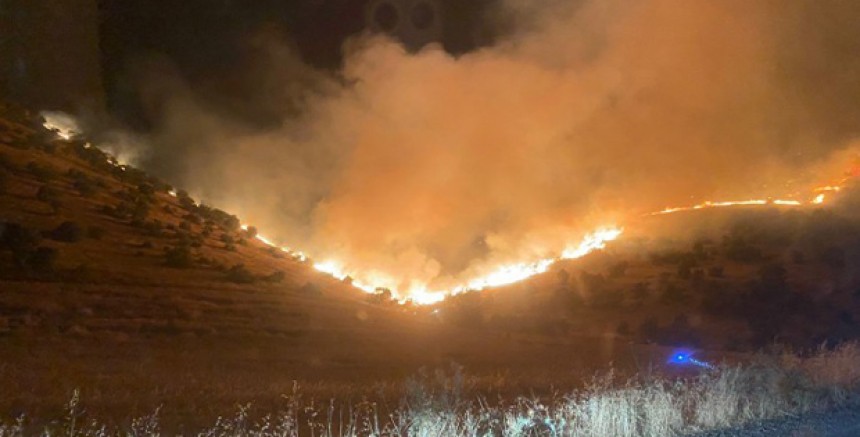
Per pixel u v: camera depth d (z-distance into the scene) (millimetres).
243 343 28719
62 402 13000
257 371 22953
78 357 22812
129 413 12016
